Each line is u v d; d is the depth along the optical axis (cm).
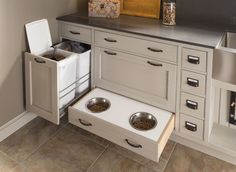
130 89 230
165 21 228
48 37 240
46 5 234
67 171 198
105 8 246
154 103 221
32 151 215
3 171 195
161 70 208
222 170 202
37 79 222
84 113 210
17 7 209
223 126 221
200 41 188
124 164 206
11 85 222
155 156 185
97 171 199
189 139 217
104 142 229
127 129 192
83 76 242
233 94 202
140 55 213
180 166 205
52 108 221
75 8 266
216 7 226
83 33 236
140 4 250
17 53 220
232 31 212
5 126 226
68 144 225
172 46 196
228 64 179
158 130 193
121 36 216
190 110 206
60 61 209
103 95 237
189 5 236
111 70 235
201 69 190
